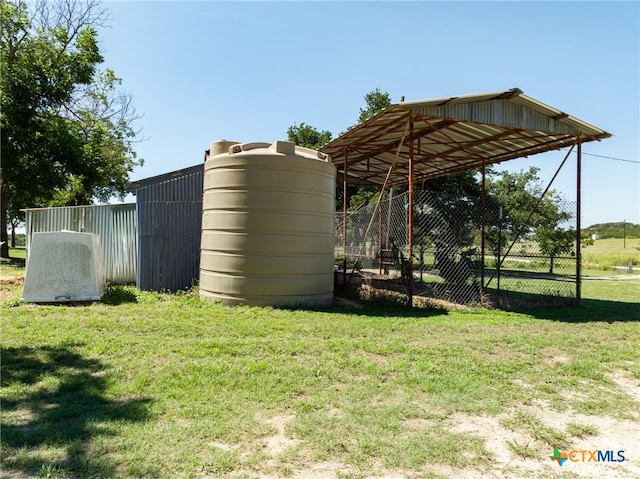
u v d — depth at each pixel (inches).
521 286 498.0
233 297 292.0
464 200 576.4
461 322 266.2
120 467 94.7
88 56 783.1
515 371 171.0
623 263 1016.9
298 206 299.1
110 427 112.4
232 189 295.4
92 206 395.5
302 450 105.3
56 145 692.1
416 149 446.6
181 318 243.9
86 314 250.2
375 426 119.0
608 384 162.1
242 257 291.4
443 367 171.8
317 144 1078.4
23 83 689.0
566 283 398.6
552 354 199.0
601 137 358.3
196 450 103.0
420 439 112.8
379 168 553.0
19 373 149.6
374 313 288.5
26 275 290.7
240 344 193.8
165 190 375.6
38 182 692.7
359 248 451.5
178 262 377.4
